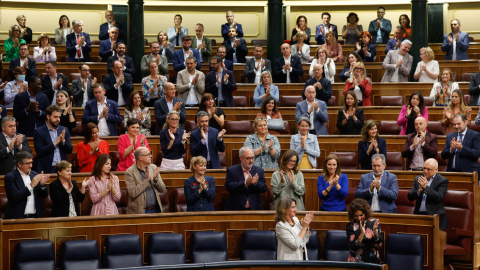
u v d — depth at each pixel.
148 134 9.68
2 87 10.75
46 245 6.93
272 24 13.10
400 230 7.46
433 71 11.60
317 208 8.47
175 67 11.67
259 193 8.22
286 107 10.52
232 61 12.86
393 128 10.11
